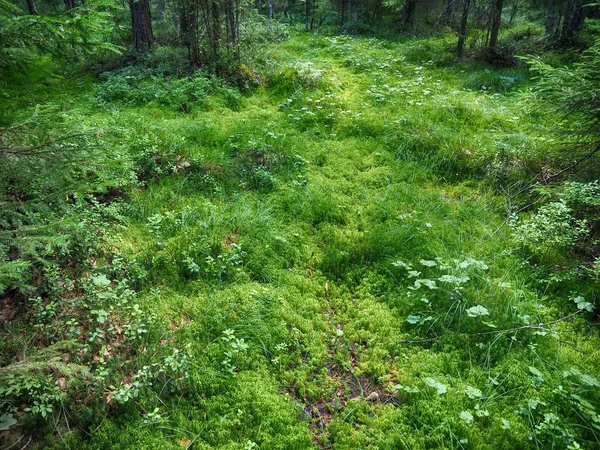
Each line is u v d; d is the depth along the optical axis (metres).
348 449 3.01
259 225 5.39
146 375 3.36
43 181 2.79
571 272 4.52
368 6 18.41
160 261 4.68
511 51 11.84
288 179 6.50
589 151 5.33
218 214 5.53
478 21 12.62
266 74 10.31
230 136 7.29
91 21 2.64
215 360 3.60
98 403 3.15
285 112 8.69
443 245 5.11
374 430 3.13
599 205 4.96
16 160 2.60
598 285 4.41
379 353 3.81
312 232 5.52
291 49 13.96
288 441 3.01
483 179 6.53
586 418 3.12
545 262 4.84
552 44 12.41
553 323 4.02
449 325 4.06
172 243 4.96
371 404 3.39
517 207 5.79
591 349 3.76
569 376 3.48
